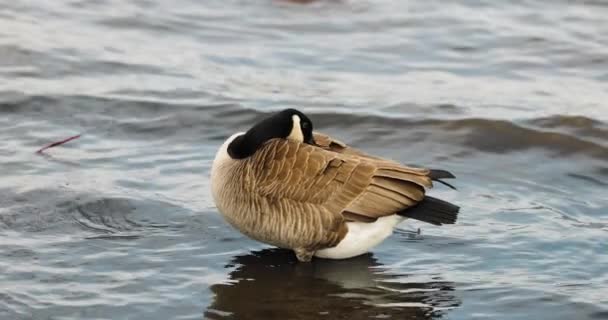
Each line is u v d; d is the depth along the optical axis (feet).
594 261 40.75
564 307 37.06
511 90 62.28
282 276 39.42
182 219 43.91
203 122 55.57
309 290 38.37
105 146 51.75
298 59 67.21
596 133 54.80
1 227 42.11
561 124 55.67
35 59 62.90
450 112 57.57
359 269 40.24
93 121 54.75
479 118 55.98
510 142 53.88
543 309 36.96
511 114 57.21
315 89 61.41
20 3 73.72
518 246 42.14
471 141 53.93
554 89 62.59
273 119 40.68
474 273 39.93
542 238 42.83
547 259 40.98
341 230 39.04
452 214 38.70
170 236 42.45
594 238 42.78
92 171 48.32
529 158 52.21
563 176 50.14
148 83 60.70
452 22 75.15
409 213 38.88
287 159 39.19
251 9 77.36
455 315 36.60
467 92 61.57
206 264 40.22
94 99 57.36
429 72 65.51
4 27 67.97
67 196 44.93
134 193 45.96
